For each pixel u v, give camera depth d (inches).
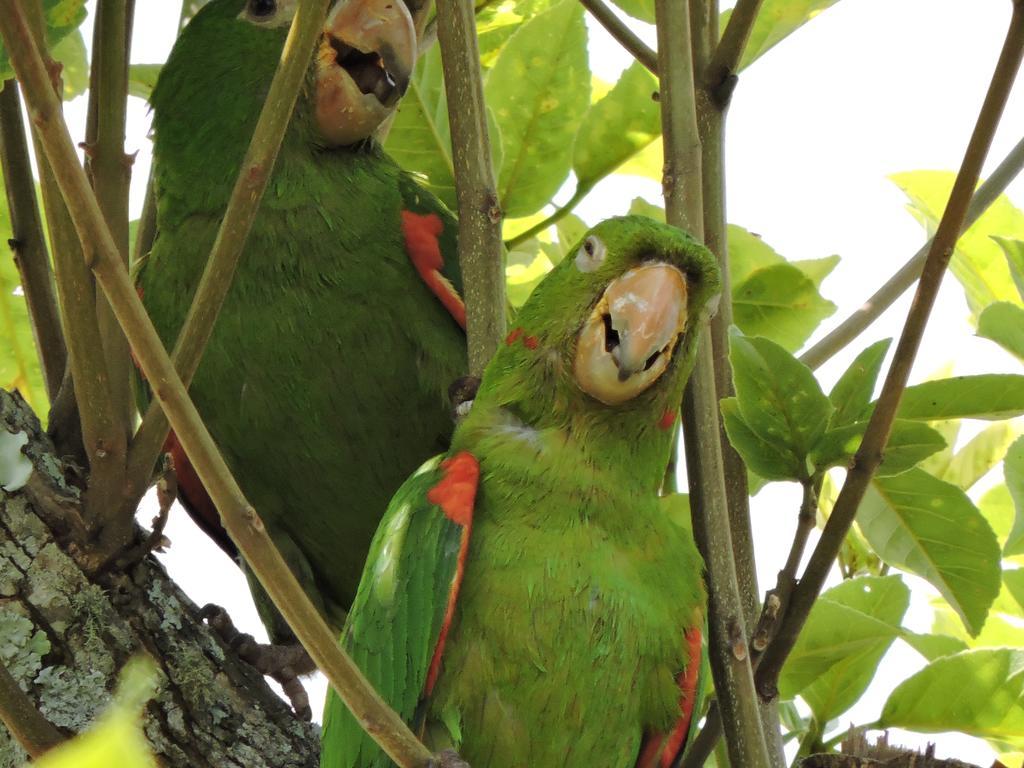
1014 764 220.4
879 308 221.9
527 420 202.1
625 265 194.7
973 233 271.3
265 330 256.1
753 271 262.2
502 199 267.3
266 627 270.4
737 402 175.6
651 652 193.8
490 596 188.1
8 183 222.2
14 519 187.3
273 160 165.0
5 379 278.4
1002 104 156.8
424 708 183.6
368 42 269.0
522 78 265.0
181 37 291.0
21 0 159.3
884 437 163.6
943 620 275.3
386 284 260.2
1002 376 179.0
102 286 132.7
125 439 190.2
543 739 189.0
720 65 199.6
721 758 220.1
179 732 189.8
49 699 181.2
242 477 266.5
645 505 200.5
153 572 198.7
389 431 259.6
